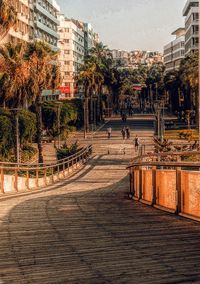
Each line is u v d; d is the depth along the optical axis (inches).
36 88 1877.5
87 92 4015.8
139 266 306.3
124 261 319.6
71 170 1627.7
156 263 312.7
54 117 2965.1
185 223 455.8
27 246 374.6
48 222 488.4
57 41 5162.4
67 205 651.5
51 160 2209.6
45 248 366.3
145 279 279.0
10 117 2000.5
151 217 505.0
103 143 2878.9
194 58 4168.3
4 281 282.0
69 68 5940.0
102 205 647.1
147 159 1272.1
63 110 3046.3
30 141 2396.7
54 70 2042.3
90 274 291.9
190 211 490.9
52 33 4549.7
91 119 4126.5
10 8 1782.7
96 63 4308.6
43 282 278.7
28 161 2102.6
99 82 4072.3
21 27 3321.9
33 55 1873.8
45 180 1198.9
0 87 1797.5
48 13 4301.2
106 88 5561.0
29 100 1902.1
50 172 1425.9
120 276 286.0
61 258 333.4
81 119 4136.3
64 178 1417.3
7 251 358.6
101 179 1381.6
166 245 362.9
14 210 591.2
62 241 390.3
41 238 404.5
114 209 590.9
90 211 576.4
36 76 1866.4
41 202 693.3
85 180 1349.7
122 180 1327.5
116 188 1031.6
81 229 442.9
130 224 462.0
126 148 2556.6
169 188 552.1
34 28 3850.9
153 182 611.5
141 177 700.7
